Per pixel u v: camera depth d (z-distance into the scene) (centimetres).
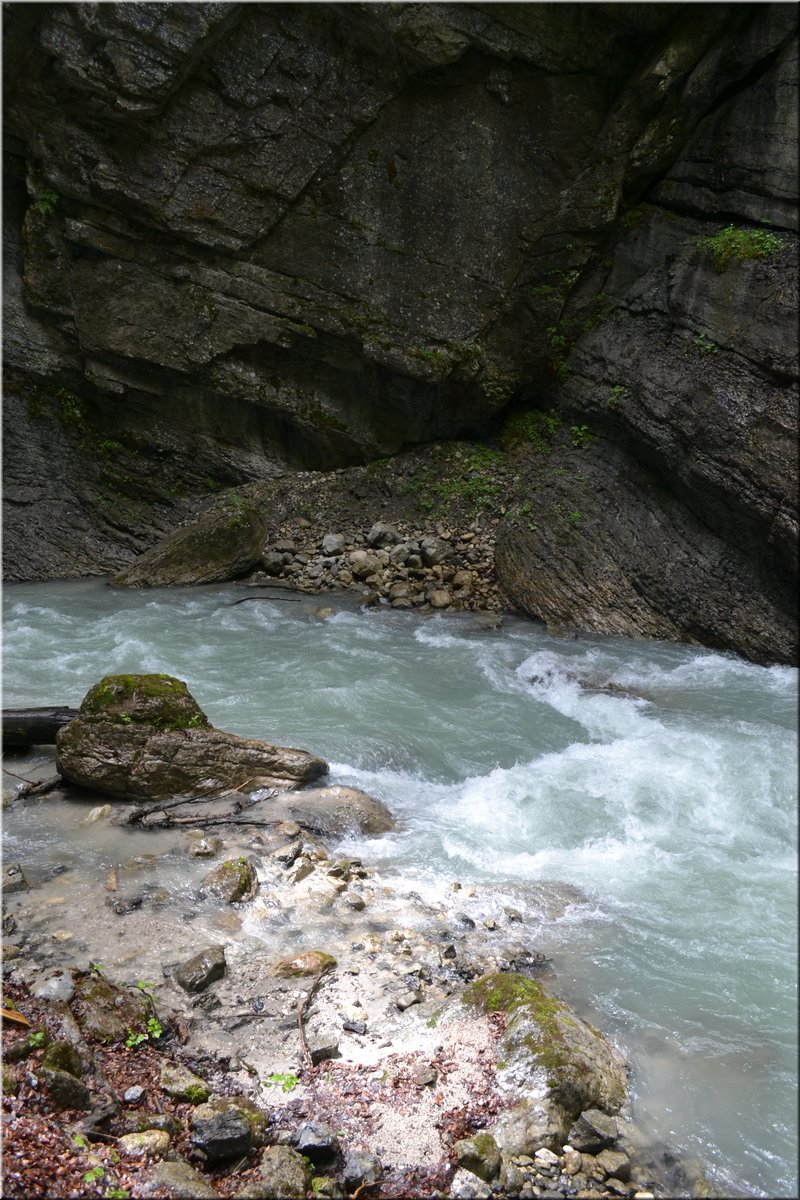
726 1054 370
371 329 1205
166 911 444
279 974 398
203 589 1145
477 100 1138
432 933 440
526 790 608
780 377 920
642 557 1041
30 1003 349
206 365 1233
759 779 625
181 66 1043
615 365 1108
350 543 1230
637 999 401
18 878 464
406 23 1051
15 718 629
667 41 1057
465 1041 356
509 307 1200
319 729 689
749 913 471
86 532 1259
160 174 1122
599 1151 319
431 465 1293
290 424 1320
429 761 660
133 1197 273
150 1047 347
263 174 1138
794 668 926
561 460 1188
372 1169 298
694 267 1019
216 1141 297
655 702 801
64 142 1109
